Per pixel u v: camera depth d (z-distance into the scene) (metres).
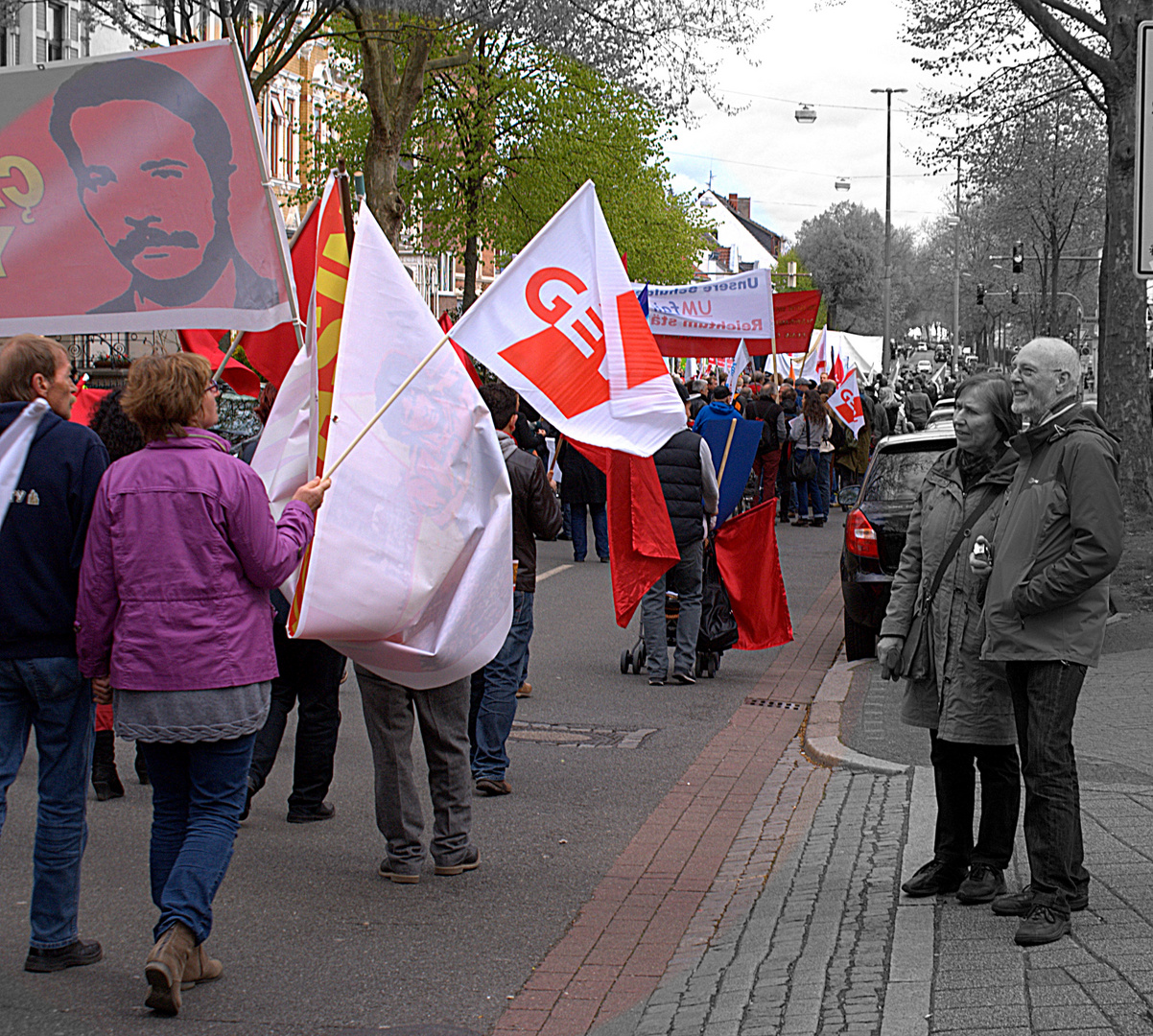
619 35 23.61
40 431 4.70
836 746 7.92
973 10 21.48
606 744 8.47
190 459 4.63
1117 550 4.62
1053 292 44.22
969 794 5.29
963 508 5.22
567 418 6.40
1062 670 4.75
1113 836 5.84
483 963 5.00
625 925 5.40
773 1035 4.12
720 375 31.66
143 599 4.55
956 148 23.28
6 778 4.72
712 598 10.40
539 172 37.19
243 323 5.80
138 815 6.79
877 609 10.60
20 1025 4.37
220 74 5.72
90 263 5.82
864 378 38.59
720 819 6.89
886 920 5.04
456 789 6.03
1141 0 14.96
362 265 5.81
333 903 5.64
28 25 28.92
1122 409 15.91
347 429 5.55
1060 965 4.43
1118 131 15.41
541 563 17.41
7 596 4.64
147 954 5.02
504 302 6.34
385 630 5.57
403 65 25.48
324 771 6.74
